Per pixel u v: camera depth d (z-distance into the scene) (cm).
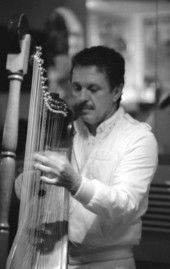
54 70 346
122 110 208
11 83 124
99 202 164
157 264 329
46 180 155
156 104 349
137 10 348
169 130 347
